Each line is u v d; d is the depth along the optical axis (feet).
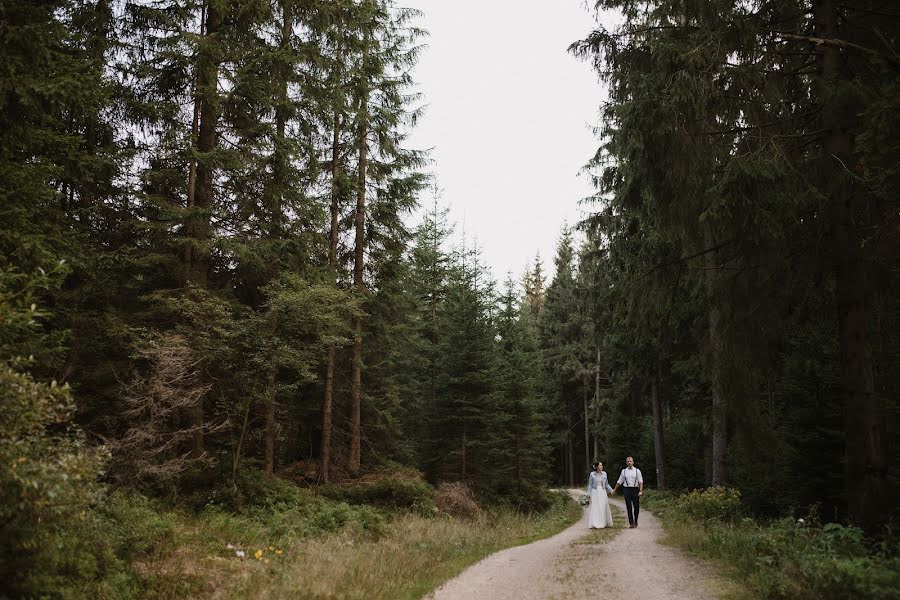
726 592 21.04
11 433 15.34
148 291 44.29
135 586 20.24
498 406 85.87
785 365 44.57
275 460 59.57
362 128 62.44
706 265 34.14
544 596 22.11
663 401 96.17
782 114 30.96
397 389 84.69
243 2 45.78
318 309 41.52
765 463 43.19
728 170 26.96
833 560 19.19
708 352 42.47
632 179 34.96
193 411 40.70
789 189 27.09
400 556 31.24
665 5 32.27
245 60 45.55
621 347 76.23
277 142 45.52
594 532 46.60
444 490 65.16
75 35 35.68
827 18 30.07
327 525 39.19
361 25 58.70
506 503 76.84
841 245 28.55
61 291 34.88
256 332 39.73
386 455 77.25
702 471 88.53
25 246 24.16
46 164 27.50
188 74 44.29
